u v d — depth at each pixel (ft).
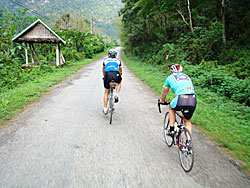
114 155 10.98
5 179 8.57
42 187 8.18
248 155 11.32
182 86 10.41
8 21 71.26
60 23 124.67
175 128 11.37
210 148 12.26
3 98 20.57
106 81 15.67
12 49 57.26
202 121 16.21
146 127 15.40
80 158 10.50
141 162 10.41
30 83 31.17
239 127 15.44
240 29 60.80
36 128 14.29
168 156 11.21
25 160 10.12
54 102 21.25
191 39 51.39
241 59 38.09
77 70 51.67
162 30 96.22
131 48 127.34
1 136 12.79
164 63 60.85
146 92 28.35
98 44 175.11
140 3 79.15
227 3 60.70
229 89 25.22
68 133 13.65
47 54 75.31
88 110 18.90
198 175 9.45
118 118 17.17
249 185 8.80
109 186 8.42
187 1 57.72
